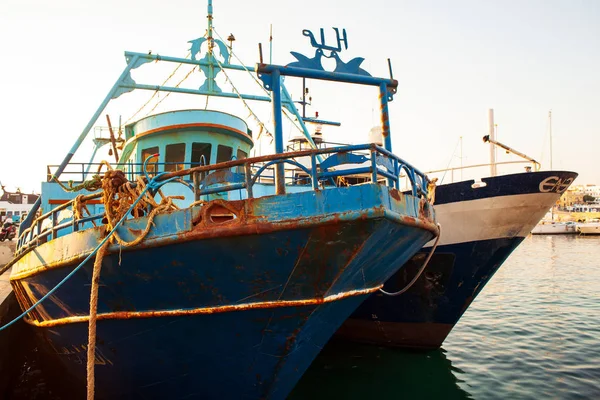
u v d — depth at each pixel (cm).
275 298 525
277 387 593
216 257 502
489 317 1469
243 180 565
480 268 973
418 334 1050
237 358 572
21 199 4697
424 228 592
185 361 589
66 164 976
